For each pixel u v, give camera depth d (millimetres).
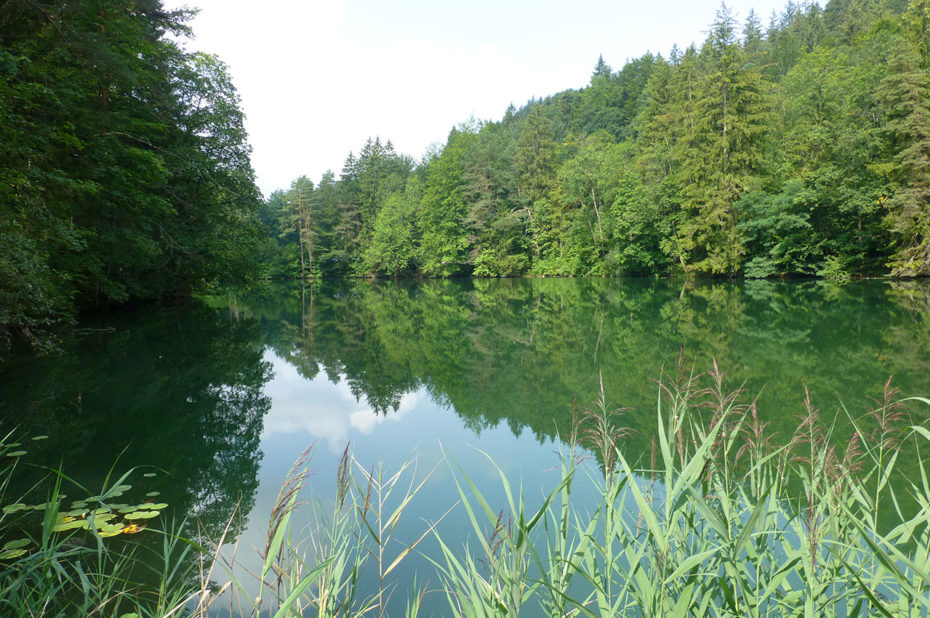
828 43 43281
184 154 14945
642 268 32656
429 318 16234
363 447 4672
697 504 1361
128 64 10891
